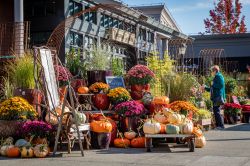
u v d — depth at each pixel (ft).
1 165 22.41
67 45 52.42
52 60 31.81
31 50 37.78
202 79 55.06
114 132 29.94
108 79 35.45
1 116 26.84
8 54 44.50
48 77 29.01
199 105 43.09
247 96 73.41
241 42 112.37
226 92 55.52
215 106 43.16
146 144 27.12
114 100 32.50
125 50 69.15
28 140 26.37
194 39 107.14
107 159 23.91
